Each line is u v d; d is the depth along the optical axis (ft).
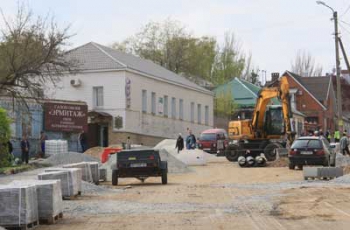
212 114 261.65
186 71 287.89
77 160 125.59
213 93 263.90
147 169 89.35
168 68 286.05
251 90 292.81
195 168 131.54
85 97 186.50
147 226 46.19
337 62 144.36
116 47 285.43
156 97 207.00
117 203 63.46
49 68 130.21
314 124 283.18
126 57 208.64
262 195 69.92
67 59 170.40
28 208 45.34
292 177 99.76
